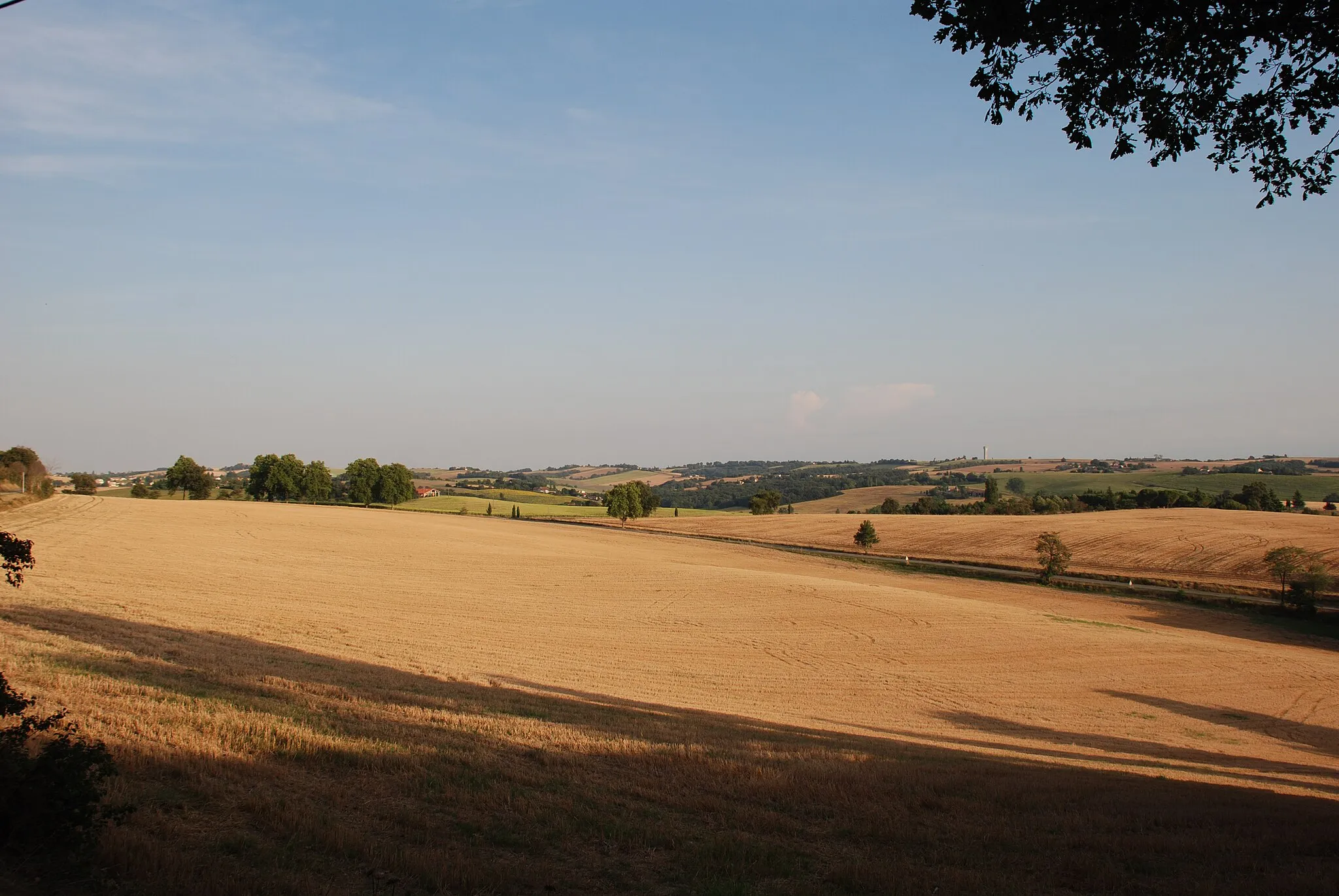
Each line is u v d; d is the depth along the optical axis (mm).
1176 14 9320
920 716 26469
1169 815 12523
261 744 12086
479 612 40562
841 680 31703
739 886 8484
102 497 89438
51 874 7453
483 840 9469
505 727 15648
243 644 24578
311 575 47750
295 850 8648
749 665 33375
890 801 12305
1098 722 28188
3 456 77250
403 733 14055
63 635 21312
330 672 21125
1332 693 35156
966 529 97688
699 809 11250
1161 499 134250
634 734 16469
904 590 55906
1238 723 29688
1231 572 68188
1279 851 10906
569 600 46500
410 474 138500
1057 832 11367
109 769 8297
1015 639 42125
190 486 127938
